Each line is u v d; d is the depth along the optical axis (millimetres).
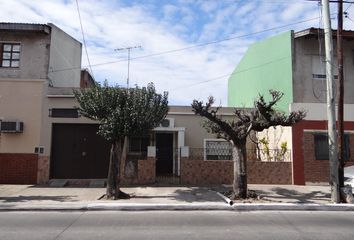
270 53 19016
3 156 15625
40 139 15805
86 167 16250
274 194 13227
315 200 12039
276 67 18172
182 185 15062
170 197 12289
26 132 15805
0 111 15867
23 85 16078
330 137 11953
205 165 15516
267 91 19312
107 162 16328
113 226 8359
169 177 16125
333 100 12008
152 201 11469
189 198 12094
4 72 16172
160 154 17453
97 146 16344
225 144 17234
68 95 16062
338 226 8555
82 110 12531
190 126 17328
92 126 16375
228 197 12172
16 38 16406
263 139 17969
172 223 8750
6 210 10414
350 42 17125
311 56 16688
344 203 11484
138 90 12172
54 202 11188
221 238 7250
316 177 15711
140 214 10008
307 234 7656
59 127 16266
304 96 16391
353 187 12516
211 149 16859
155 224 8609
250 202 11477
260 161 15922
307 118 16078
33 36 16453
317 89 16500
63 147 16234
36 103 16000
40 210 10445
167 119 16938
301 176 15633
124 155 15211
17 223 8672
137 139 17500
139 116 11688
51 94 16062
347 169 13508
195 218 9445
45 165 15695
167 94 12680
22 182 15523
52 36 16828
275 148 17359
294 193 13500
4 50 16391
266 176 15648
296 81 16453
